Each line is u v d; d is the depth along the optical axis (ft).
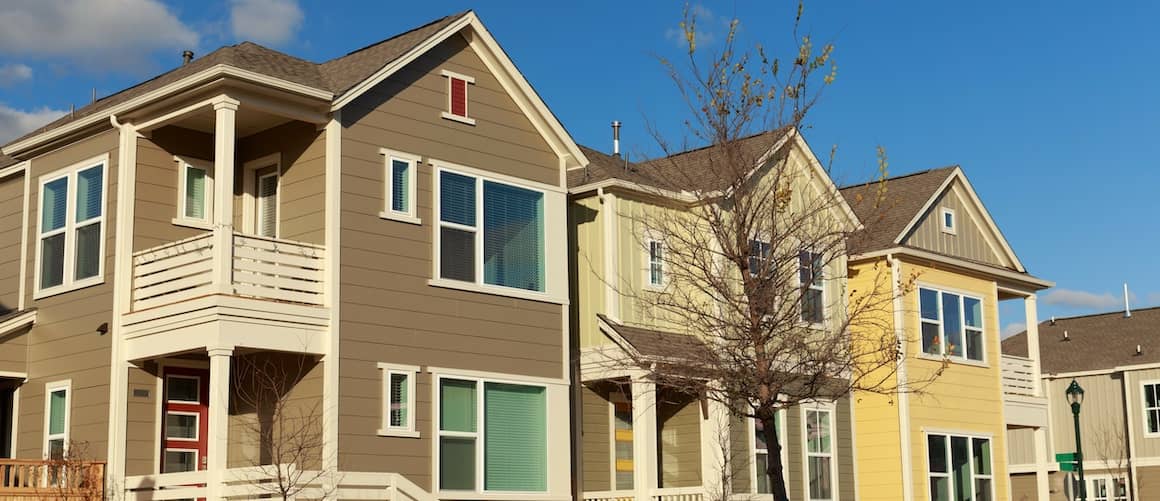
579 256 81.05
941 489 94.22
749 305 62.39
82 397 66.49
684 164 81.97
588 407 79.66
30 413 69.26
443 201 70.69
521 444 72.49
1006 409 102.47
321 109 65.98
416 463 66.74
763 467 83.25
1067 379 144.77
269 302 62.34
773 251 64.13
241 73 62.03
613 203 80.07
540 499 72.38
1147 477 136.46
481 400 70.44
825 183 87.35
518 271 73.97
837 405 90.74
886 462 92.22
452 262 70.59
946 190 102.12
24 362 69.77
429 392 68.03
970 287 101.40
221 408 60.08
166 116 65.67
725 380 63.16
